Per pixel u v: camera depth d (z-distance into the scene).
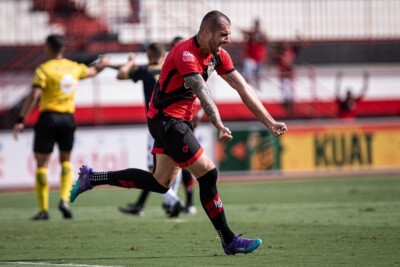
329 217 38.47
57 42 40.59
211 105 22.84
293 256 25.75
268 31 92.06
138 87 79.00
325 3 92.19
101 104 78.00
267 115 24.48
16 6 87.50
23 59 81.62
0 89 77.19
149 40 84.25
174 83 23.91
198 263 24.48
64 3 87.12
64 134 40.72
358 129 70.19
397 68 92.38
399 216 38.19
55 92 40.22
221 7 90.88
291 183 63.03
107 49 82.75
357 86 85.81
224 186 61.84
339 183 61.53
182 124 24.08
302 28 92.44
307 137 69.31
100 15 86.19
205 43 23.45
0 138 63.69
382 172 70.44
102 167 64.94
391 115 84.94
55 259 26.25
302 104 79.75
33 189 64.44
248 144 68.00
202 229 34.53
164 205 39.78
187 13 88.88
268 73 77.94
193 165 24.02
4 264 25.09
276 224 35.81
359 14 93.00
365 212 40.53
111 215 42.91
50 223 38.88
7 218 42.25
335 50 91.00
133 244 30.02
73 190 26.25
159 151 25.14
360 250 26.94
